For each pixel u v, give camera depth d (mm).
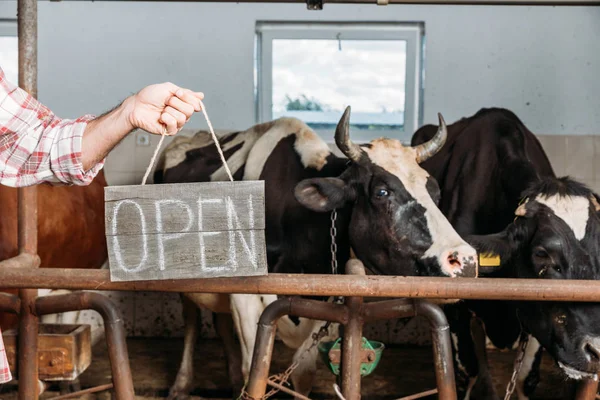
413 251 2691
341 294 1811
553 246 2445
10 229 3166
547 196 2584
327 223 3143
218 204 1533
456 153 3715
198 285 1814
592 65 5297
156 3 5398
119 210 1528
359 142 5547
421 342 5355
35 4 2348
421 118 5496
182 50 5430
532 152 3773
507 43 5336
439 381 2025
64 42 5402
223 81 5449
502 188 3383
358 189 2883
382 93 5504
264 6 5398
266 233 3318
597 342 2301
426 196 2752
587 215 2494
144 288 1834
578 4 3035
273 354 4984
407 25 5418
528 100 5355
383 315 2031
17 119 1457
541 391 4164
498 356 4988
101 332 4891
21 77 2338
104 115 1531
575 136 5312
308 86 5527
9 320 3135
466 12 5340
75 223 3832
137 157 5457
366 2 3104
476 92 5379
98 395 4062
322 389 4148
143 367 4660
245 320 3275
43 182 1525
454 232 2641
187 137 4277
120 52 5422
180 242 1536
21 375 2152
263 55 5484
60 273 1851
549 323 2439
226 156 3783
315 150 3355
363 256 2885
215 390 4176
